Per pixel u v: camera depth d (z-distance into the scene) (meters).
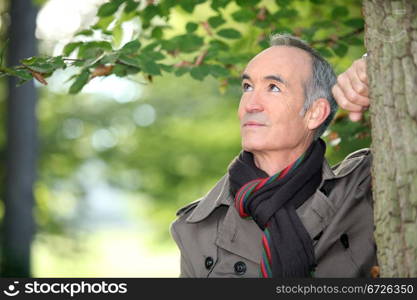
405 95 2.62
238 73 4.75
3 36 10.17
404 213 2.59
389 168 2.64
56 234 14.59
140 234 37.66
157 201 16.19
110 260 32.38
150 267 30.77
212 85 14.98
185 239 3.58
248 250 3.41
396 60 2.64
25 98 10.53
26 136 10.52
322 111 3.41
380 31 2.71
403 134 2.61
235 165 3.49
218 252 3.49
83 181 16.12
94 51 3.94
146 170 15.48
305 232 3.20
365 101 3.09
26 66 3.55
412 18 2.65
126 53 3.92
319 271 3.29
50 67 3.58
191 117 15.09
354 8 5.21
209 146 14.78
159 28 4.76
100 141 16.19
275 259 3.17
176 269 29.98
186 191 15.56
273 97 3.33
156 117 15.88
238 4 4.73
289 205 3.30
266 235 3.22
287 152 3.41
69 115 15.80
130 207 39.81
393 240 2.64
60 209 15.68
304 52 3.42
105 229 43.59
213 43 4.70
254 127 3.34
